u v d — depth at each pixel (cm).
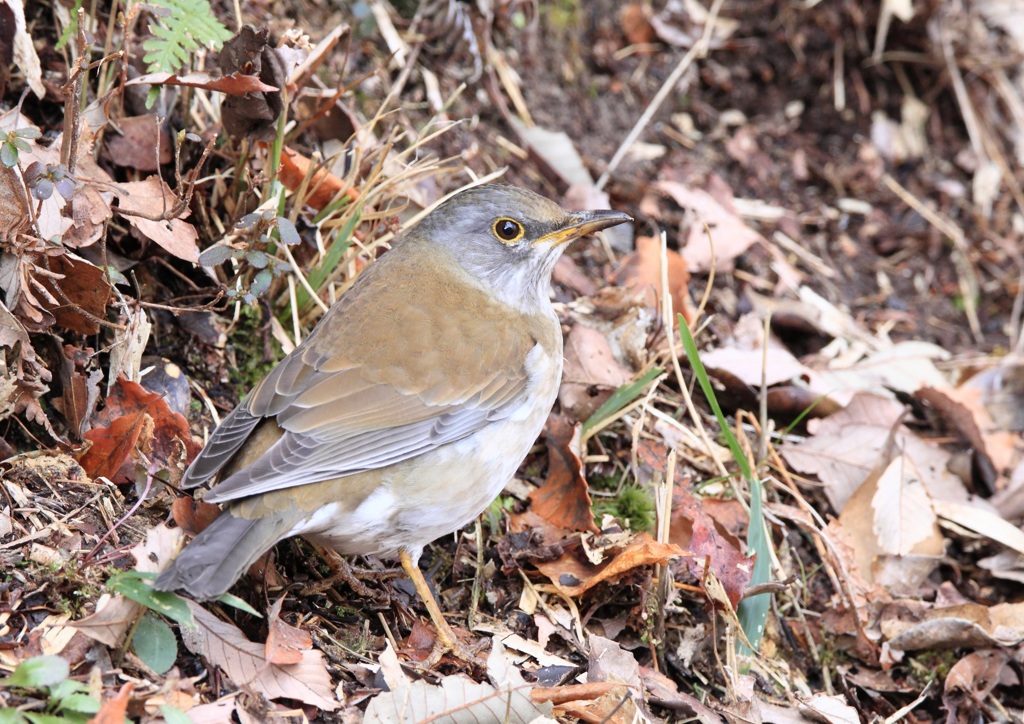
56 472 838
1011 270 1511
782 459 1170
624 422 1128
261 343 1052
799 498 1115
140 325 929
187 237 972
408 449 830
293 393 820
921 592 1091
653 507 1041
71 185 823
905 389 1301
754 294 1355
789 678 993
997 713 1009
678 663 950
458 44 1384
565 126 1448
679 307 1241
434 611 866
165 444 892
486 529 1006
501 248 962
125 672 729
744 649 964
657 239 1280
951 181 1568
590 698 823
